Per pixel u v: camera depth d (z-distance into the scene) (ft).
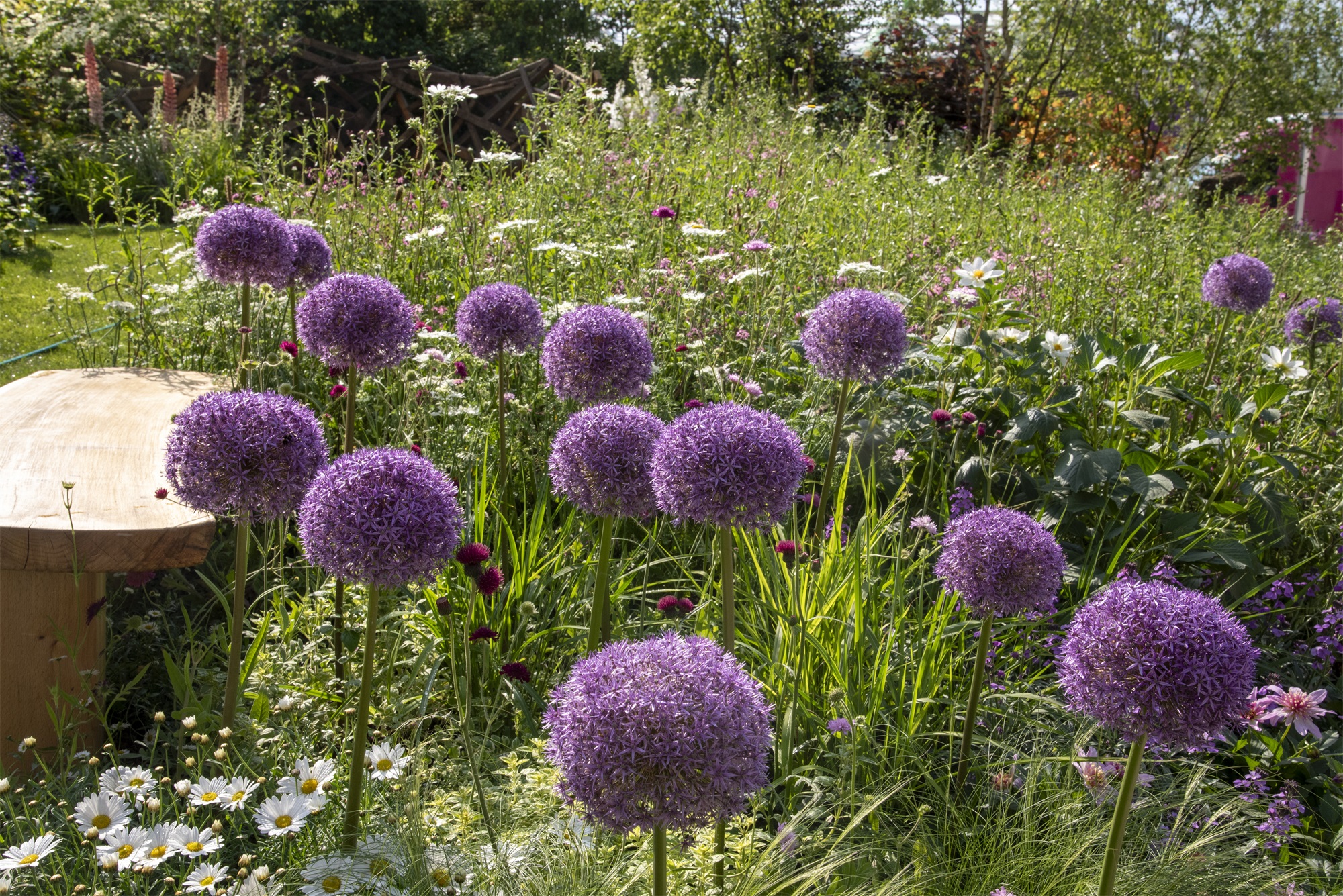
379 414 14.28
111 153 39.11
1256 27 60.23
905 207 22.86
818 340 11.38
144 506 9.03
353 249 18.51
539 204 19.97
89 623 9.12
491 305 11.32
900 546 10.60
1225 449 13.64
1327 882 8.21
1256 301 16.14
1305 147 61.41
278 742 8.70
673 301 16.21
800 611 9.45
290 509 7.91
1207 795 8.63
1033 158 56.75
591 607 10.82
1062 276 20.51
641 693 5.21
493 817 7.70
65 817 7.82
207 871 6.60
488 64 113.09
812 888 7.18
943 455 13.87
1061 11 60.64
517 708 9.29
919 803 8.41
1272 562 13.41
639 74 33.68
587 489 8.65
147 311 16.71
